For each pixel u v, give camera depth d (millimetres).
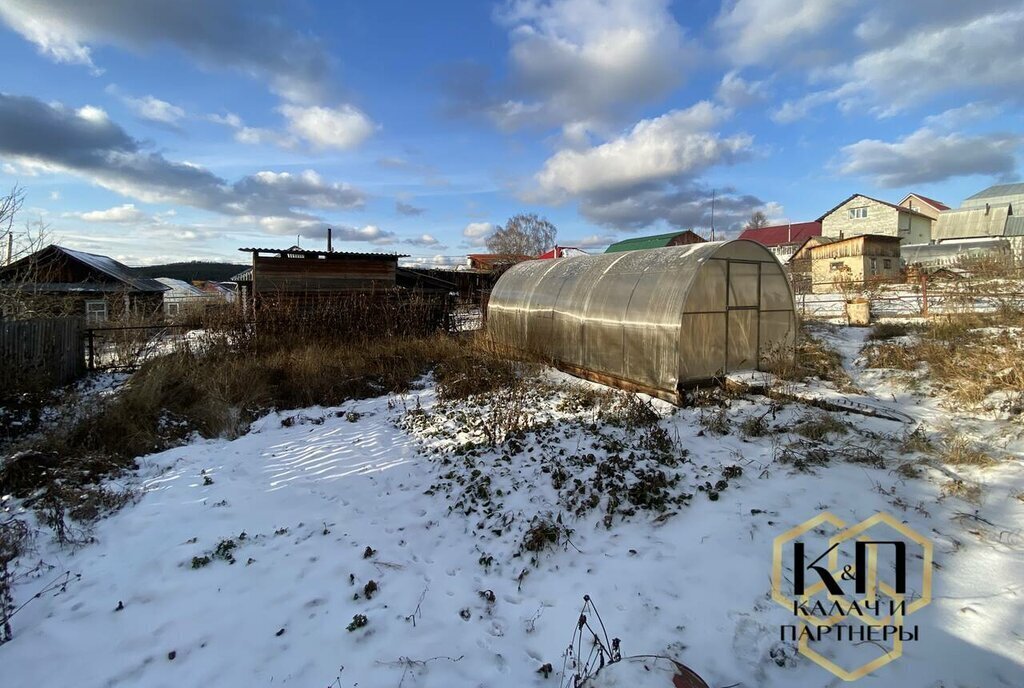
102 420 7125
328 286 17984
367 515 5059
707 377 8633
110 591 3834
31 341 9656
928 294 17625
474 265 50812
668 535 4262
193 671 3031
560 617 3416
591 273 10852
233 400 9039
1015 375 7039
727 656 2932
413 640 3258
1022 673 2615
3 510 5129
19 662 3105
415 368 11734
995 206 43062
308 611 3574
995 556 3543
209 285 59969
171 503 5344
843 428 6070
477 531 4641
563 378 10266
